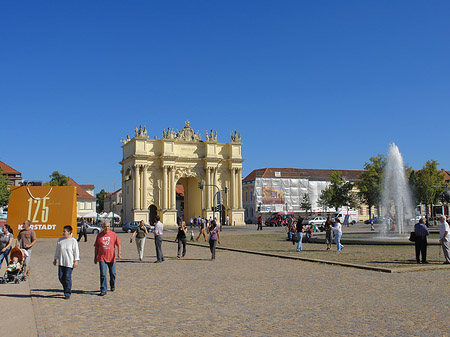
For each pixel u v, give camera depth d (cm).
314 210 12912
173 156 9544
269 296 1419
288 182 12744
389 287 1538
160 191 9594
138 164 9356
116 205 16850
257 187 12450
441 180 9619
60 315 1201
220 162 10150
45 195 3972
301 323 1071
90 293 1543
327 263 2278
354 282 1662
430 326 1022
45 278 1950
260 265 2302
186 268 2247
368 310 1193
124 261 2662
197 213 10312
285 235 5681
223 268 2209
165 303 1345
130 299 1420
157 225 2600
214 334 990
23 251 1883
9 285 1755
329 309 1214
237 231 7219
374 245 3434
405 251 2872
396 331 987
